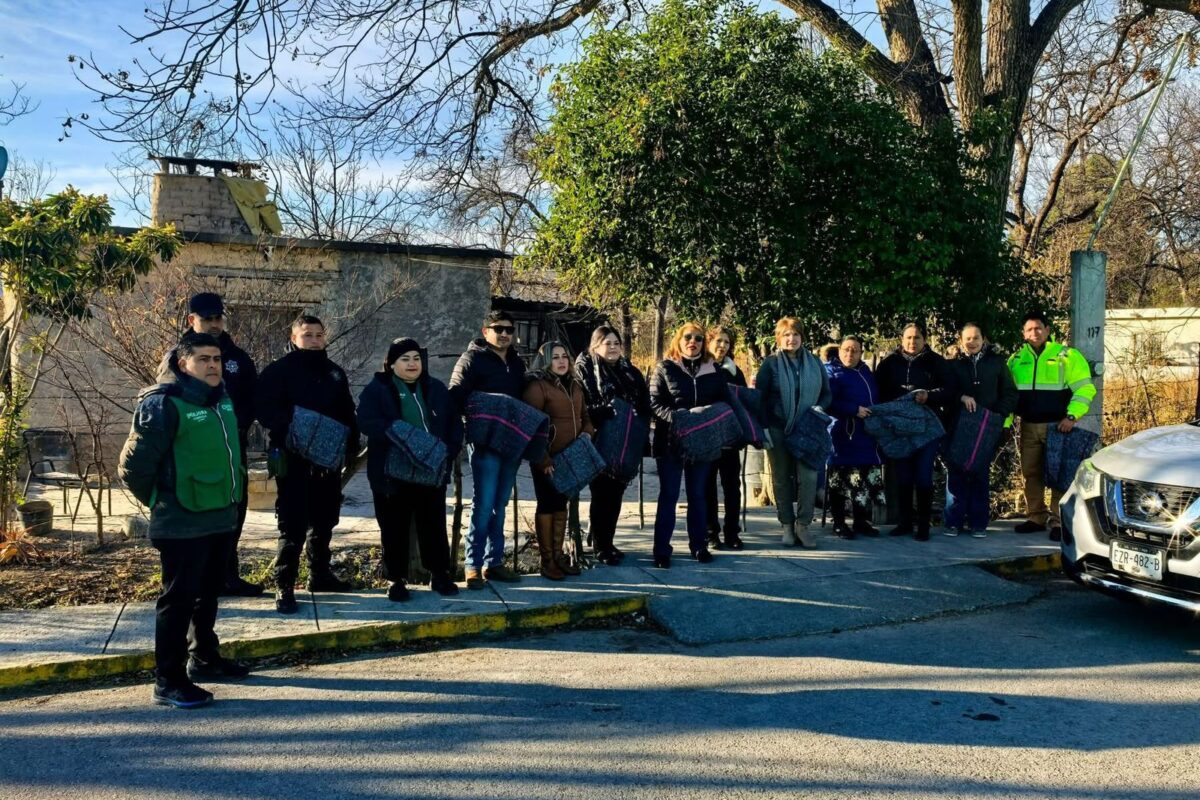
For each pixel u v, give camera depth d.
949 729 4.36
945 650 5.64
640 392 7.20
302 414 5.78
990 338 9.38
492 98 10.98
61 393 11.58
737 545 7.87
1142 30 13.98
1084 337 9.33
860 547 7.89
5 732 4.34
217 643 5.11
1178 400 13.88
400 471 5.93
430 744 4.18
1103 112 16.48
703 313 9.85
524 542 8.15
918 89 10.49
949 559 7.47
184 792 3.71
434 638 5.84
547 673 5.21
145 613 5.97
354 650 5.62
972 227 9.37
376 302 13.95
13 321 7.95
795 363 7.84
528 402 6.69
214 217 14.46
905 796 3.67
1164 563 5.51
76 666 5.09
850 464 8.12
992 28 10.67
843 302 9.34
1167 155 22.33
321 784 3.78
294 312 13.51
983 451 8.10
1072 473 8.05
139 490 4.53
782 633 6.00
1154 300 28.17
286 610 5.93
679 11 9.30
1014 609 6.62
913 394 8.09
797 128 8.88
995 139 9.61
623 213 9.59
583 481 6.58
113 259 8.88
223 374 6.02
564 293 16.62
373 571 7.03
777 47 9.21
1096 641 5.80
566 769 3.92
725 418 7.12
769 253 9.54
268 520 8.91
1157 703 4.70
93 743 4.20
